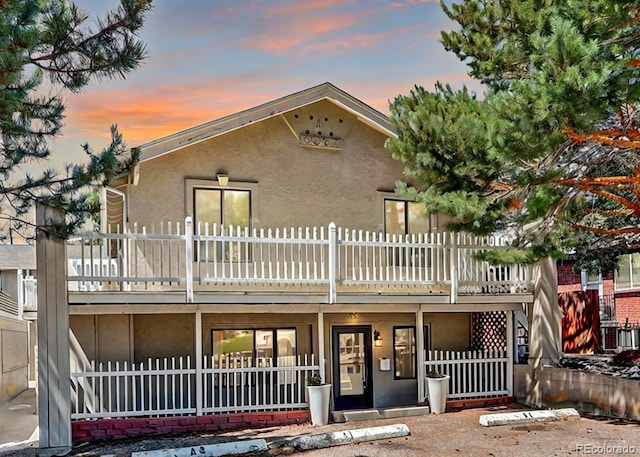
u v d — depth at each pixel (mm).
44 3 9219
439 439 10930
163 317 13297
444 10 12141
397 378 14984
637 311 22531
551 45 8641
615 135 10375
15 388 18344
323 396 12438
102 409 11578
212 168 13664
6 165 9234
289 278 12969
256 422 12344
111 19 9633
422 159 11422
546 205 10422
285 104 13766
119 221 14492
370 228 15094
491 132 9680
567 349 18141
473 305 14289
